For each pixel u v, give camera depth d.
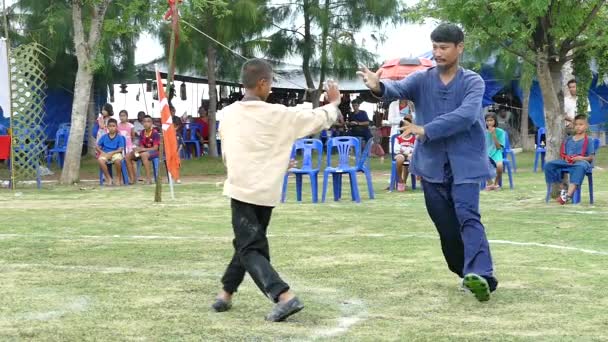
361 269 8.00
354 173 14.62
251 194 5.91
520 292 6.94
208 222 11.78
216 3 20.42
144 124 19.84
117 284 7.34
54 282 7.43
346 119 30.41
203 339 5.52
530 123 30.59
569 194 13.65
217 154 27.78
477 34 14.60
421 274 7.73
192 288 7.16
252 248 5.93
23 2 23.67
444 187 6.82
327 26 25.44
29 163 19.00
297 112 6.01
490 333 5.65
